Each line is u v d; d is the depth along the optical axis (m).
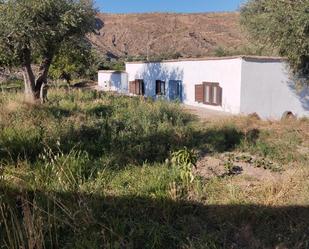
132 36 123.94
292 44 13.17
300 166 8.14
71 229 4.86
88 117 12.39
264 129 12.55
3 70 19.03
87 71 39.00
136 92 27.59
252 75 17.12
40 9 14.62
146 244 4.76
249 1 15.16
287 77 17.56
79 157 7.21
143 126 11.05
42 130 8.99
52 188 5.83
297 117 16.61
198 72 20.45
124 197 5.86
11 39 14.90
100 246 4.54
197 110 18.59
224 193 6.41
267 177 7.52
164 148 8.82
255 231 5.27
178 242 4.87
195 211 5.75
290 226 5.29
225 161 8.66
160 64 24.38
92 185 6.22
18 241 4.32
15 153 7.66
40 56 16.94
